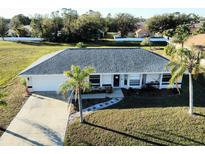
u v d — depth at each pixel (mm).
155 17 83562
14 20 91000
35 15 78250
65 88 17234
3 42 68688
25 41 73250
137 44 67250
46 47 58500
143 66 25297
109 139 16234
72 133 17031
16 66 36750
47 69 24422
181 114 19547
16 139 16312
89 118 19125
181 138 16203
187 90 25547
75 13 83500
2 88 26719
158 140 16031
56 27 75188
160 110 20406
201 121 18344
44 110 20797
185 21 84938
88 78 24828
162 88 25875
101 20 86438
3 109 20922
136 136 16516
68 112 20406
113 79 25453
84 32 74500
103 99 23016
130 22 92125
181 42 44156
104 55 26719
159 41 70312
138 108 20875
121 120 18703
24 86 26781
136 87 25938
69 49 27859
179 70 18219
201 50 19266
